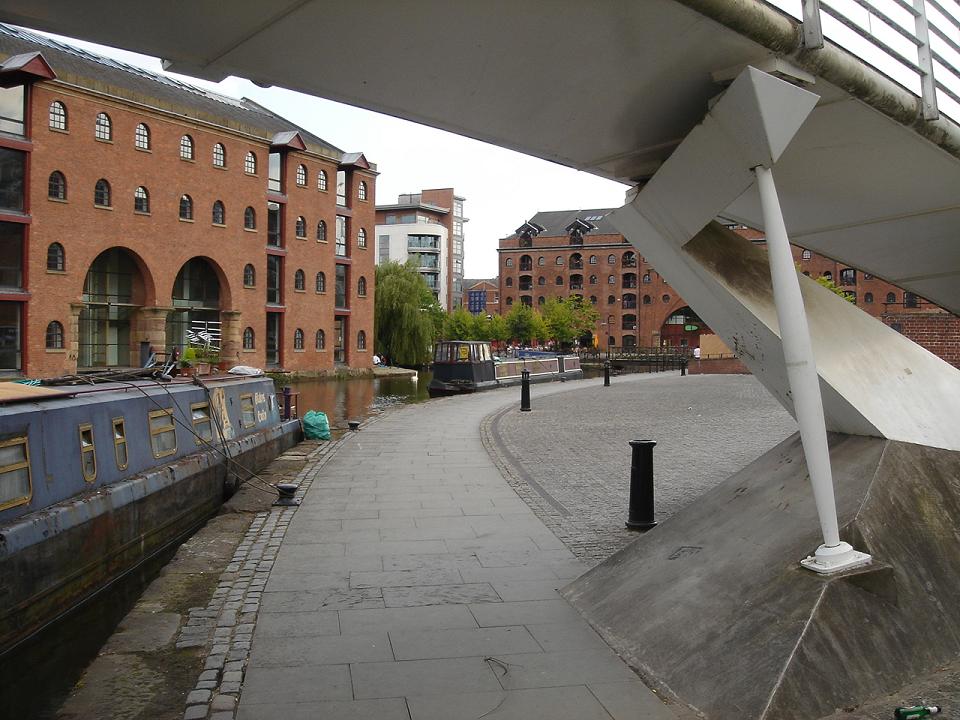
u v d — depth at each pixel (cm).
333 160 5319
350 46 404
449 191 11769
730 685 398
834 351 561
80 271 3728
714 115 465
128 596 800
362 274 5722
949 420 559
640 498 838
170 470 995
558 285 10344
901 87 508
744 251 591
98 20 370
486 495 1027
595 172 635
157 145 4122
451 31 393
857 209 670
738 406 2258
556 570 685
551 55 425
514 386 3784
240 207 4634
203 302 4616
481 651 496
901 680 402
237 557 729
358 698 430
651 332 9969
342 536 811
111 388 993
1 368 3438
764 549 489
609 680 447
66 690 582
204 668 473
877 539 452
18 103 3491
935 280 838
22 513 714
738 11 395
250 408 1437
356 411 3106
